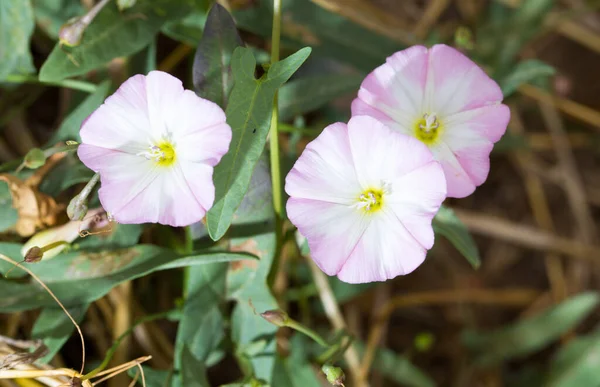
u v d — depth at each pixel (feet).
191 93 0.76
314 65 1.02
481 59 1.01
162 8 0.87
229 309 0.90
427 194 0.77
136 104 0.77
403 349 1.05
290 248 0.96
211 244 0.84
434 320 1.07
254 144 0.78
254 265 0.84
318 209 0.78
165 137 0.77
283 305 0.97
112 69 0.89
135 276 0.81
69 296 0.83
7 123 0.95
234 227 0.84
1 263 0.83
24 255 0.82
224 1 0.91
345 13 0.96
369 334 1.04
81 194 0.78
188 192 0.76
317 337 0.84
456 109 0.81
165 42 0.99
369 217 0.79
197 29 0.89
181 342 0.84
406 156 0.77
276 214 0.84
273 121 0.81
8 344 0.85
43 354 0.82
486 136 0.80
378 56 0.97
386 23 1.07
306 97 0.90
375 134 0.77
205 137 0.76
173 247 0.92
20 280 0.84
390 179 0.78
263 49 1.02
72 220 0.79
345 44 0.96
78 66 0.83
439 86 0.81
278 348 0.95
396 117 0.81
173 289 0.94
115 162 0.77
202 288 0.85
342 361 0.96
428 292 1.07
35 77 0.89
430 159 0.77
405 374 0.98
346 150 0.78
